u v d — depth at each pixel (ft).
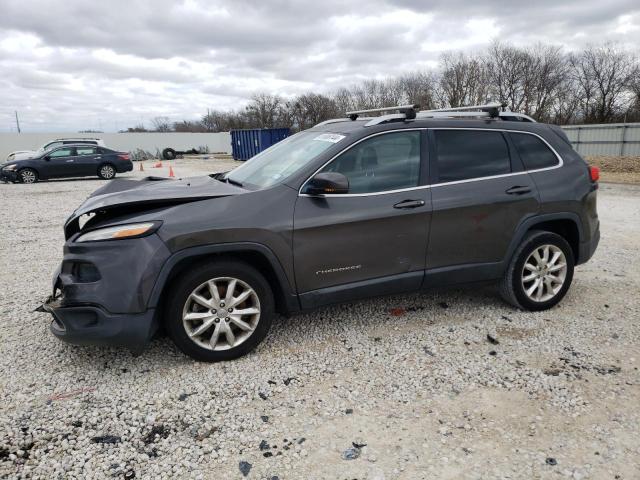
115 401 10.07
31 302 15.94
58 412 9.71
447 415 9.61
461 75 167.02
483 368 11.37
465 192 13.12
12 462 8.31
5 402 10.04
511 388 10.53
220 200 11.23
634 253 21.80
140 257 10.32
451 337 12.95
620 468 8.12
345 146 12.17
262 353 12.07
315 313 14.57
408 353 12.10
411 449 8.64
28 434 9.04
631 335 13.07
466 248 13.35
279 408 9.86
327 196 11.79
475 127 13.76
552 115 165.78
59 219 33.35
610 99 155.53
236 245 10.92
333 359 11.80
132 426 9.30
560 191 14.33
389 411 9.75
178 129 241.76
